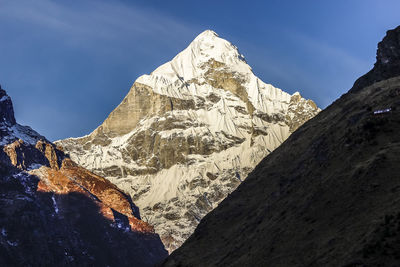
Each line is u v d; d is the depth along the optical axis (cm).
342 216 16900
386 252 13838
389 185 16625
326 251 15700
